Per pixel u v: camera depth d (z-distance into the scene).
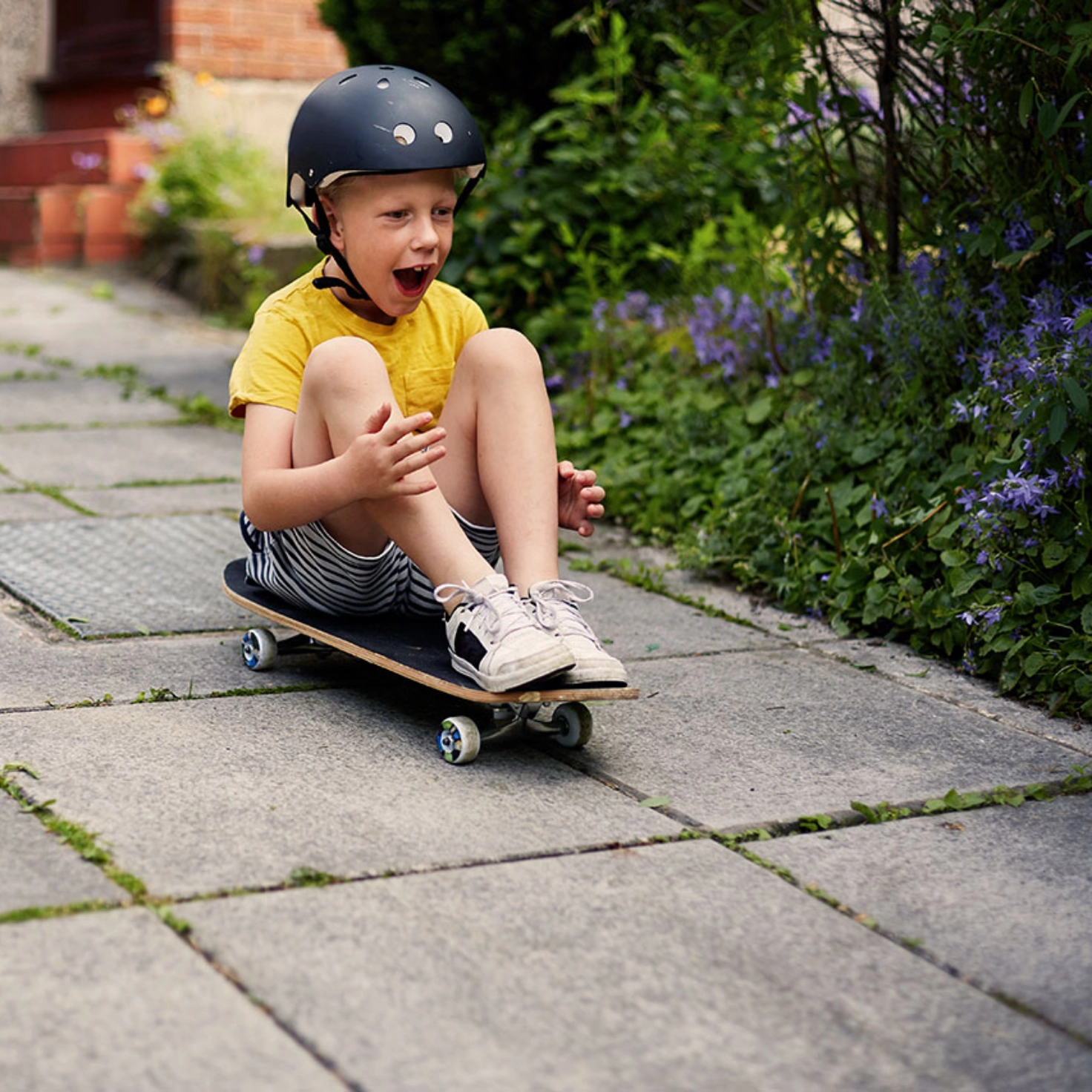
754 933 1.72
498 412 2.31
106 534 3.49
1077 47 2.63
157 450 4.47
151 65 8.29
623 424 4.03
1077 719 2.54
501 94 4.88
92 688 2.48
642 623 3.04
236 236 7.07
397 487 2.15
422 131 2.21
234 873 1.79
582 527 2.45
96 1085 1.36
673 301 4.62
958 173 3.33
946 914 1.80
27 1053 1.41
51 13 9.16
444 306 2.50
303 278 2.48
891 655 2.88
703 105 4.46
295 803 2.02
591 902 1.77
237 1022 1.48
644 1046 1.48
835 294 3.72
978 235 3.08
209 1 7.93
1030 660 2.61
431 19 4.76
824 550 3.24
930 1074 1.46
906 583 2.93
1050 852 1.99
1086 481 2.75
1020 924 1.78
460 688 2.13
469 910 1.73
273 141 8.16
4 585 3.07
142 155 8.09
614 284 4.51
